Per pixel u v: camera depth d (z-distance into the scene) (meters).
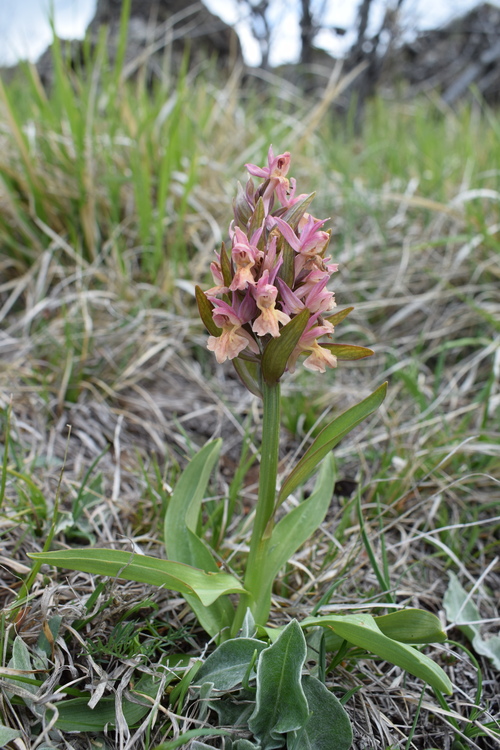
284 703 0.26
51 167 0.61
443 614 0.35
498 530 0.41
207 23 1.41
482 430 0.46
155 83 0.97
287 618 0.33
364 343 0.59
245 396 0.52
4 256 0.60
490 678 0.33
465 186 0.72
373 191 0.75
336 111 1.38
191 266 0.61
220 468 0.45
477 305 0.59
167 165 0.55
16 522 0.35
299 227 0.27
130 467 0.43
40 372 0.49
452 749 0.30
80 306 0.53
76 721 0.27
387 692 0.30
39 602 0.30
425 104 1.23
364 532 0.33
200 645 0.32
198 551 0.31
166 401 0.50
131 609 0.29
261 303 0.25
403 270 0.63
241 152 0.80
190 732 0.25
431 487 0.43
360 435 0.48
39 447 0.43
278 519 0.41
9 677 0.26
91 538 0.36
